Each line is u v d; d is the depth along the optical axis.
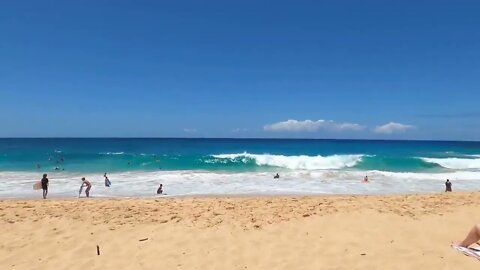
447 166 36.41
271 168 33.62
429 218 9.76
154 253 7.83
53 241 8.55
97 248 7.85
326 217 10.03
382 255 7.39
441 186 23.88
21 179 25.94
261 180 26.03
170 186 23.23
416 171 32.56
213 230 9.17
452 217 9.82
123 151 61.84
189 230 9.20
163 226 9.55
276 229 9.16
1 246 8.25
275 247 8.00
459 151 62.28
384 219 9.70
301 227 9.24
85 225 9.68
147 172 30.47
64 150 62.41
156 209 11.62
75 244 8.37
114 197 18.92
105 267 7.20
